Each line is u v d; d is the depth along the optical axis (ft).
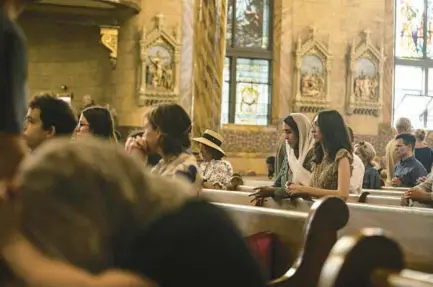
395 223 16.25
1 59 7.27
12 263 5.44
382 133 70.23
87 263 5.63
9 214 5.63
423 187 22.97
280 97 68.18
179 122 16.16
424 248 15.42
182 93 62.85
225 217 6.15
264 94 69.00
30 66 64.85
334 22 69.51
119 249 5.79
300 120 22.63
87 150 5.89
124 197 5.83
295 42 68.74
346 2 69.87
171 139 16.06
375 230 7.24
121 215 5.83
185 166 15.80
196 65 57.52
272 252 15.69
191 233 5.87
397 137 31.91
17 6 8.00
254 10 69.10
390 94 70.85
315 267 12.83
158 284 5.74
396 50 73.87
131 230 5.85
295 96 68.08
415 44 74.43
